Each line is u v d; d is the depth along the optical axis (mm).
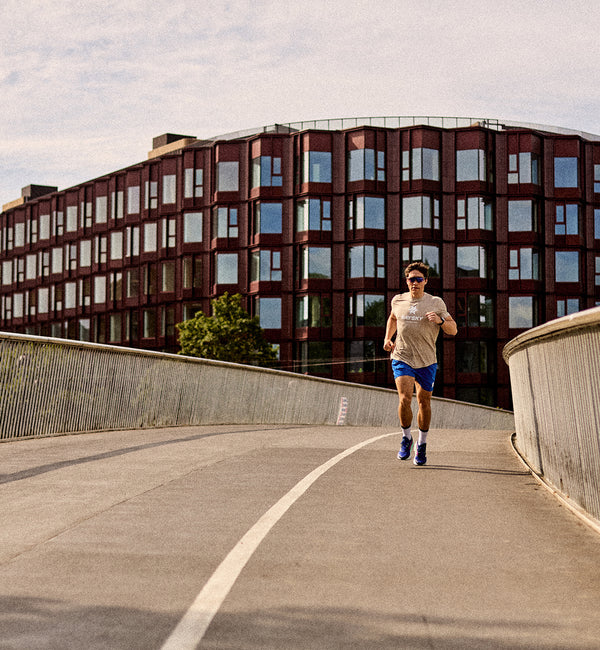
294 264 52062
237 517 5320
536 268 52344
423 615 3406
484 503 5887
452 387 50969
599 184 53812
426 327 8062
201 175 55969
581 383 5652
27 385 10977
